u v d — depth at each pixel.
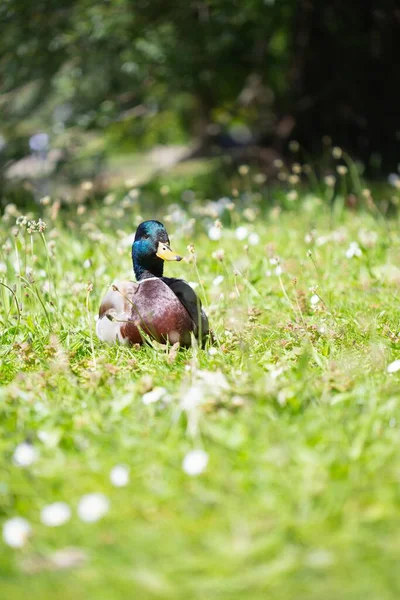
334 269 13.77
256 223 17.55
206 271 13.96
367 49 26.94
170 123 39.25
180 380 8.38
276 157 28.28
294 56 27.56
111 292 10.35
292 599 4.91
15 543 5.36
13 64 26.02
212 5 25.56
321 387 7.79
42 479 6.23
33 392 8.09
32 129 28.22
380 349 8.73
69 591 5.06
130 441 6.64
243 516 5.61
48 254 11.78
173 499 5.87
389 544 5.29
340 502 5.65
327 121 27.67
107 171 37.16
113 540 5.49
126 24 25.30
